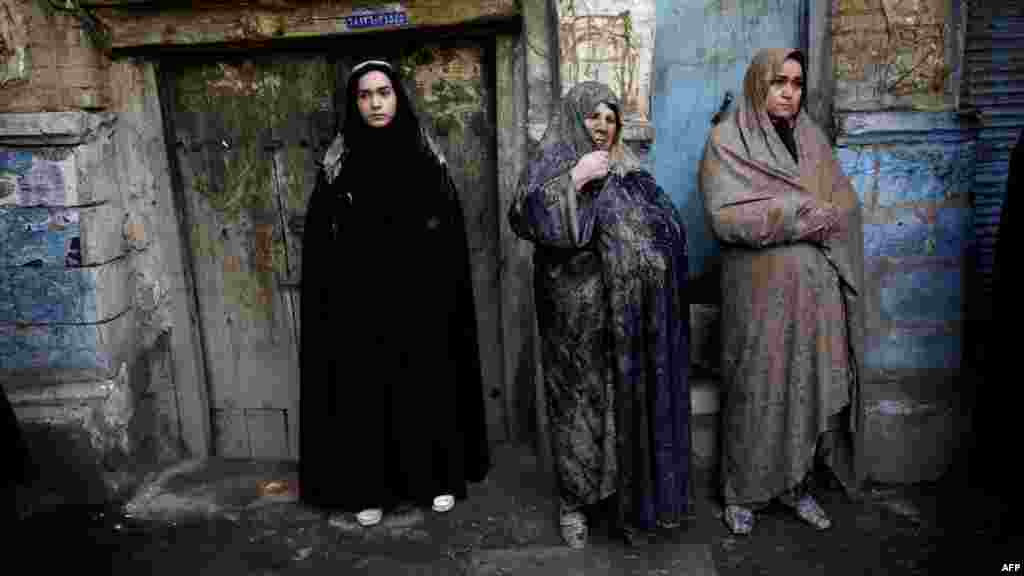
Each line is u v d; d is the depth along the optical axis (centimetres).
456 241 345
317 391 341
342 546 330
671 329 293
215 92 378
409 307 334
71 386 365
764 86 311
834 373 313
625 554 314
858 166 346
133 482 375
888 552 311
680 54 363
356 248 331
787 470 318
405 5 347
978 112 339
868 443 353
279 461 404
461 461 353
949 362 359
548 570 306
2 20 341
